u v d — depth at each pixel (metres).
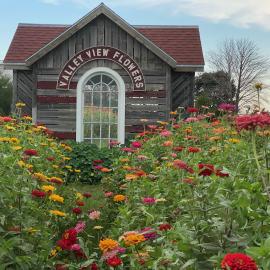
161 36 16.44
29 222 3.80
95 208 7.24
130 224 4.28
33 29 16.64
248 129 3.00
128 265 3.58
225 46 37.09
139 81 14.20
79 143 11.84
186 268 2.84
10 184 4.01
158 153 8.48
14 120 8.88
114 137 14.21
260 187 3.17
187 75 14.92
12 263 3.27
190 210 3.23
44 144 8.03
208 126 8.72
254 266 2.00
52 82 14.21
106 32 14.27
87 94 14.24
